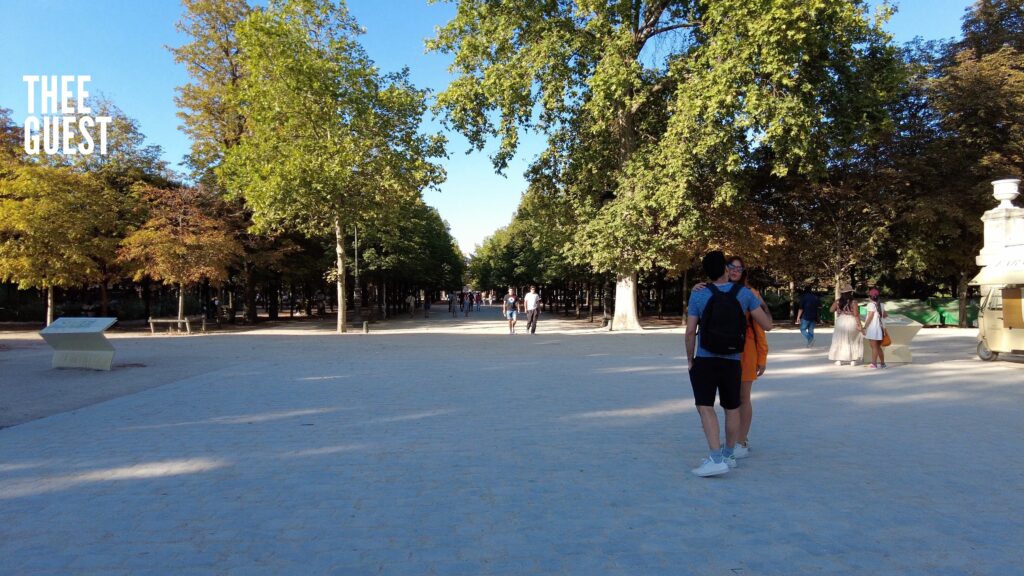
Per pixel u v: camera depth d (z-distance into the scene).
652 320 40.00
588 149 27.73
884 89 22.58
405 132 27.66
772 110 20.30
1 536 4.02
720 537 3.96
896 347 14.42
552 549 3.78
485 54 24.97
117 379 11.82
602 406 8.70
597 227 24.77
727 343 5.16
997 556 3.67
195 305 47.31
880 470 5.50
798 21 19.34
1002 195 14.92
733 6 20.31
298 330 30.91
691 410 8.41
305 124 26.45
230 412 8.30
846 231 32.06
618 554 3.70
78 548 3.82
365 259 38.69
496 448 6.30
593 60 24.69
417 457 5.96
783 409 8.59
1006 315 14.20
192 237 26.25
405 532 4.06
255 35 25.39
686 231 23.06
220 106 31.94
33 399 9.56
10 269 24.70
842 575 3.41
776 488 4.97
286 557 3.68
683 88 22.25
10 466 5.69
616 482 5.13
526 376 12.04
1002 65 28.27
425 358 15.63
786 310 43.44
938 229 28.94
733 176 24.61
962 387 10.66
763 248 30.17
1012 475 5.35
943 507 4.53
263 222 26.39
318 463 5.76
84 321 13.21
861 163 30.72
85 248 26.17
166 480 5.25
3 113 32.66
